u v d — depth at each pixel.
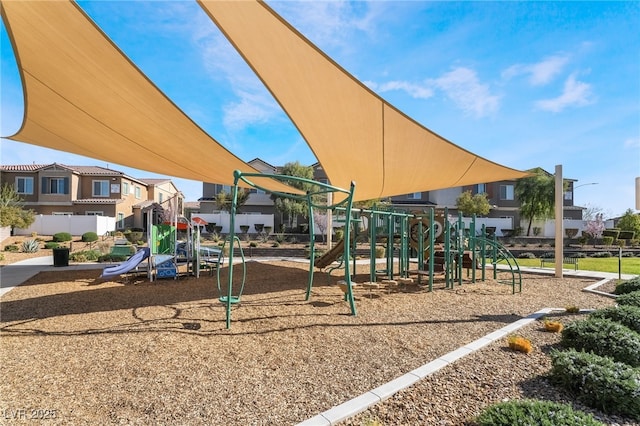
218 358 3.59
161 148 7.94
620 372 2.67
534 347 3.92
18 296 6.66
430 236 7.76
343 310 5.71
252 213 29.30
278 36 4.64
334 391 2.86
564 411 2.14
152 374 3.18
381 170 8.54
